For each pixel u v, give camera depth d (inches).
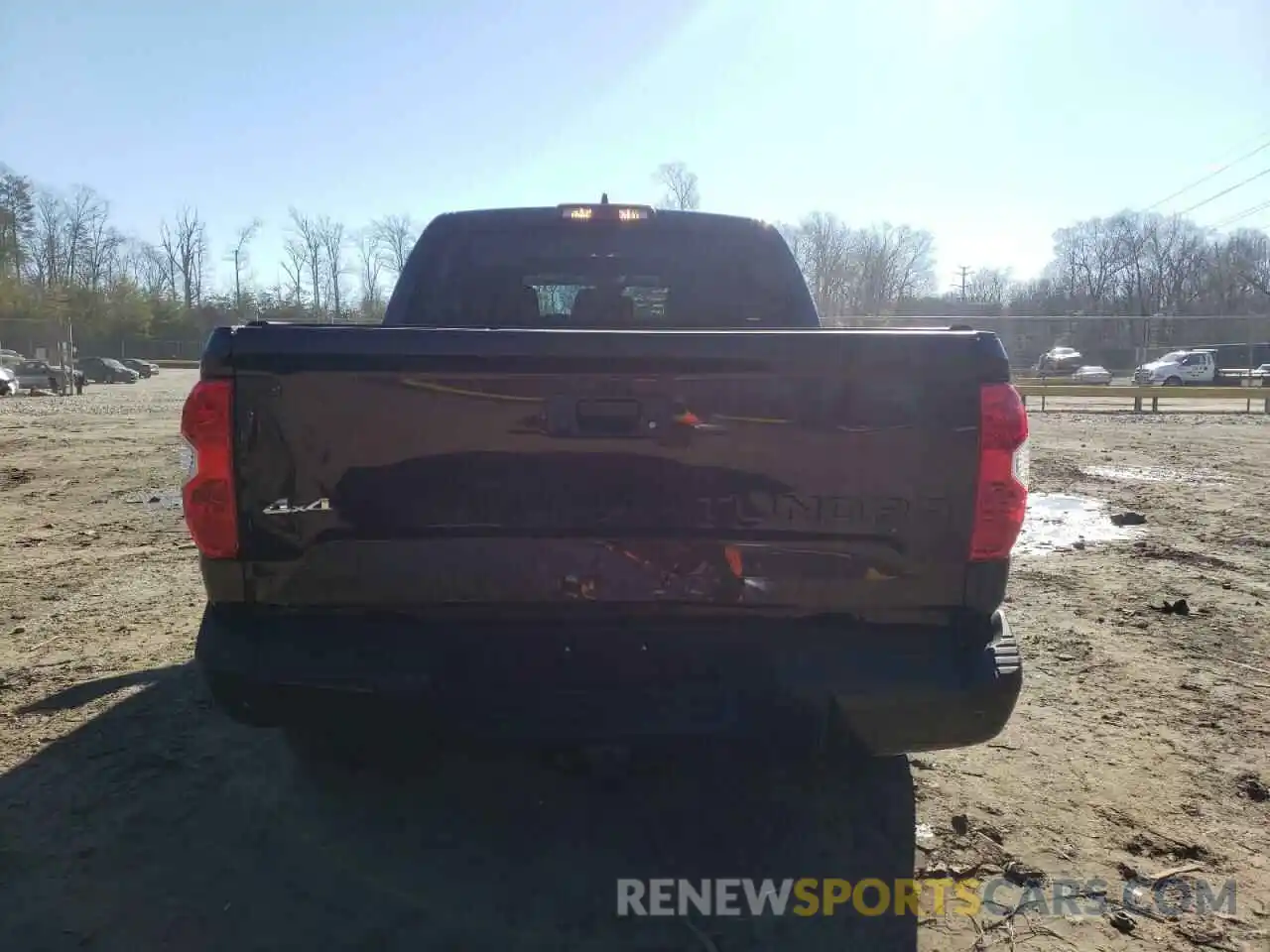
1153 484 446.3
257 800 131.2
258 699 102.9
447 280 182.2
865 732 105.5
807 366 100.1
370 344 99.0
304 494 100.6
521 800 132.6
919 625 105.5
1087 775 142.1
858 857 120.1
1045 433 735.1
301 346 99.0
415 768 141.1
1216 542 312.2
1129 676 184.5
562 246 182.2
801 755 119.2
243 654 102.4
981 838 124.4
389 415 99.7
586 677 104.4
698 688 104.9
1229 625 218.4
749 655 104.8
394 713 103.5
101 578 252.4
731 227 183.0
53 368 1382.9
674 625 104.0
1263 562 282.8
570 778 138.9
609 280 184.2
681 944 102.4
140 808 128.6
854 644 104.6
